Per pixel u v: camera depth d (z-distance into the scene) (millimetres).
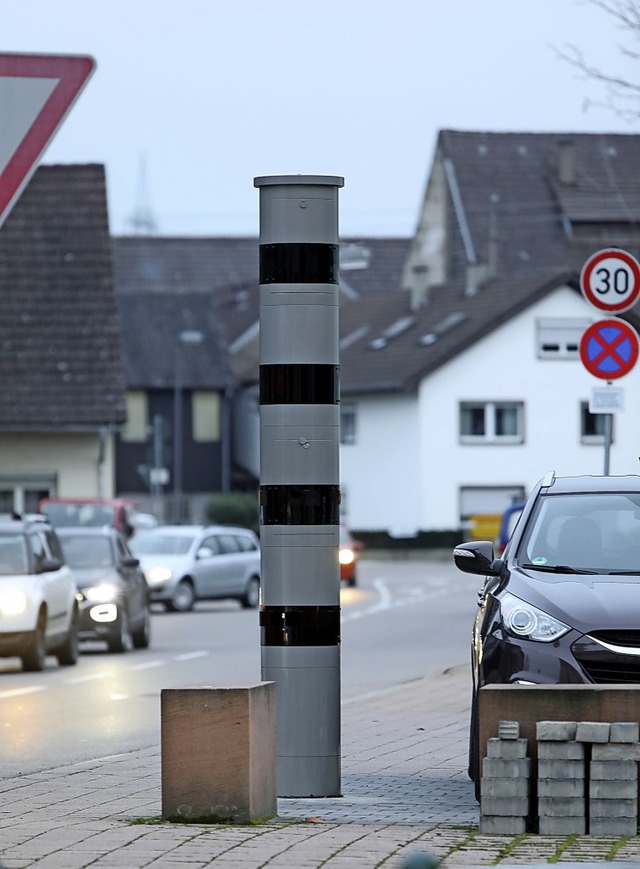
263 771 20188
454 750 29047
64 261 118812
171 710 19750
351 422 166250
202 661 53469
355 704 37625
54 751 30609
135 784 24531
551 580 22938
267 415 22922
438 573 128250
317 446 22812
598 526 24531
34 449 112812
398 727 32875
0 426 110938
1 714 37594
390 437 161000
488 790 18922
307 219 22875
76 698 41500
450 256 179250
